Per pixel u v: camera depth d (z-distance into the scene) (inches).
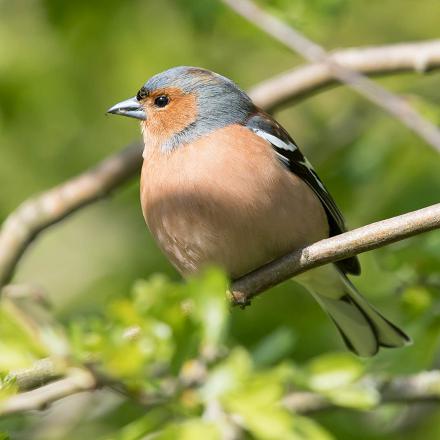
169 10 619.8
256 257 373.7
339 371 317.7
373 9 658.8
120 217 638.5
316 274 404.2
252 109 402.9
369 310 407.5
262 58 668.7
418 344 420.2
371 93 437.7
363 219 541.6
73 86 621.3
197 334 289.7
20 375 295.9
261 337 521.0
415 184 536.4
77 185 494.0
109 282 584.7
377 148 546.9
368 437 481.4
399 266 431.8
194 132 385.7
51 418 485.1
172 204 372.2
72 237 645.9
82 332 293.3
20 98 617.3
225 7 525.3
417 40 660.7
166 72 406.0
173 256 386.0
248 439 330.6
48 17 607.5
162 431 278.8
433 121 463.8
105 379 292.5
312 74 483.8
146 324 288.7
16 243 491.5
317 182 400.2
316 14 509.4
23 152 626.5
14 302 431.2
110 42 618.2
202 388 291.3
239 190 364.5
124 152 497.4
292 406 412.2
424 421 496.7
